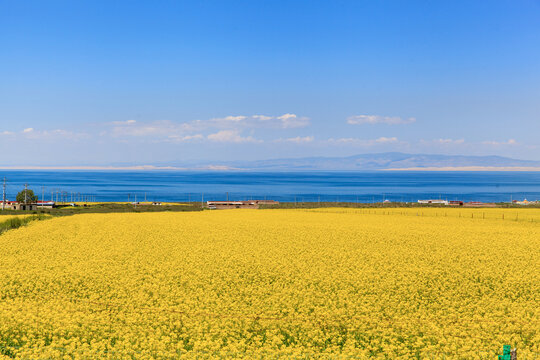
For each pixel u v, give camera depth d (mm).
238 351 16203
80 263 31500
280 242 41156
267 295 23844
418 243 40531
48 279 26766
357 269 29609
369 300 22828
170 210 100438
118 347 16719
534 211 88750
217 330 18250
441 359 15867
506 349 15000
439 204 121312
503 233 48531
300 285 25594
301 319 20125
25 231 48281
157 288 25078
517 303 22312
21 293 23984
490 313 20734
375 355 16719
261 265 30875
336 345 17594
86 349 16109
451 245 39438
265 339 18156
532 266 30797
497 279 27344
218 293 24547
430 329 18812
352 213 82625
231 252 35781
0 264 30906
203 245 39375
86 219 64938
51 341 17641
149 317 20031
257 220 64062
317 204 119875
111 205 129625
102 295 23844
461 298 23656
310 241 41750
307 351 16594
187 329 18891
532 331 18500
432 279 27188
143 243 40719
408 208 97125
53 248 37719
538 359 15602
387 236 44812
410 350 16812
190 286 25344
